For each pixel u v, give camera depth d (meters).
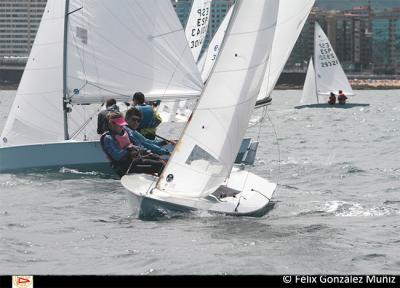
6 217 48.34
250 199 48.75
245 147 74.12
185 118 105.25
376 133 125.75
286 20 71.50
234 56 46.56
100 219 47.31
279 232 43.28
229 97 46.44
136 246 40.38
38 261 37.88
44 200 54.38
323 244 40.91
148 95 73.00
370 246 40.81
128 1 72.00
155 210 46.31
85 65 71.25
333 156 87.25
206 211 46.12
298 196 56.12
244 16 46.62
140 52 72.62
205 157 46.53
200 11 107.25
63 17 70.62
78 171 67.00
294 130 133.75
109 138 52.62
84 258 38.34
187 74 73.56
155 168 52.09
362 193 58.81
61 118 70.44
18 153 67.06
